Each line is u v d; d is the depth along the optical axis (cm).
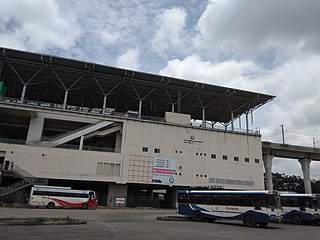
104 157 4550
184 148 4991
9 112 4550
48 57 4419
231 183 5062
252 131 5603
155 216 2838
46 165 4281
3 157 4241
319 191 8419
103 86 5341
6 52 4362
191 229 1762
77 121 4759
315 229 2150
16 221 1577
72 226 1611
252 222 2164
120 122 4838
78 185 5247
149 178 4644
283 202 2878
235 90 5341
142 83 5144
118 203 4494
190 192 2634
